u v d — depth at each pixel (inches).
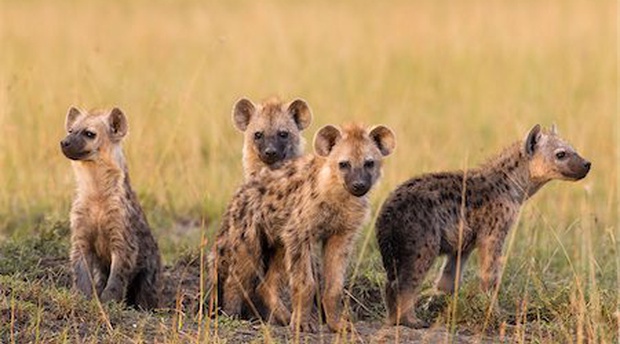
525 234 549.3
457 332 429.4
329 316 424.8
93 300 413.7
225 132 756.6
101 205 460.1
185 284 493.0
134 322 402.6
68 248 508.7
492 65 1008.9
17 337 379.9
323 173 423.8
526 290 454.0
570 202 637.3
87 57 933.2
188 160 654.5
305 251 426.3
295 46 1079.6
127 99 743.1
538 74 976.3
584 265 512.1
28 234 536.4
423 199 439.2
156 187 619.8
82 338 384.8
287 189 434.0
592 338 404.8
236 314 450.9
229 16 1286.9
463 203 442.3
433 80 963.3
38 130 685.3
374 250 531.5
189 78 885.8
